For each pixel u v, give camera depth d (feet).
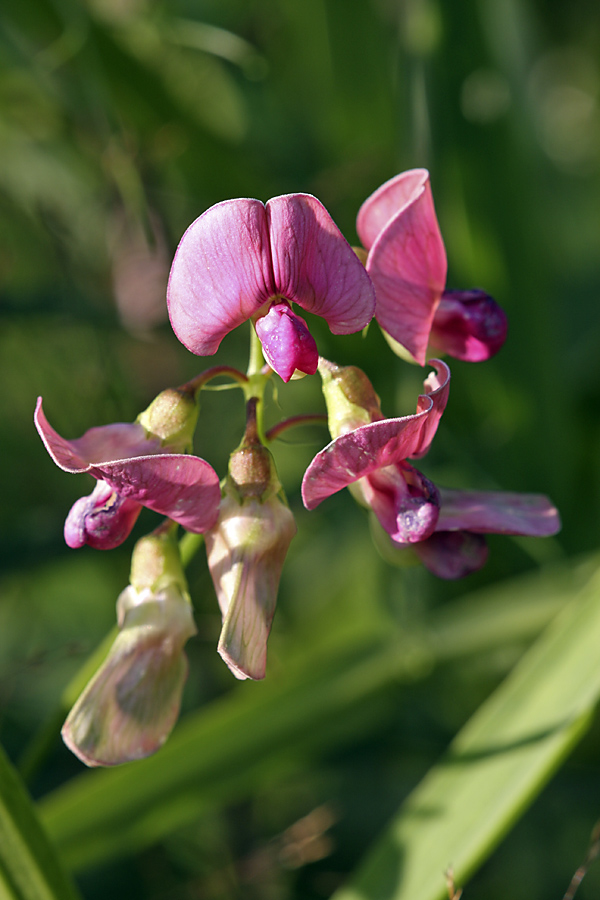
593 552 1.05
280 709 0.94
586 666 0.88
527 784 0.86
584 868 0.84
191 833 1.01
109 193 1.07
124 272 1.07
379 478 0.82
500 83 1.06
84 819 0.90
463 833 0.86
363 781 1.01
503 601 0.98
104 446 0.81
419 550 0.84
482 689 1.04
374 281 0.82
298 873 0.99
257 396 0.83
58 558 1.00
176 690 0.82
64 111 1.06
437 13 1.04
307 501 0.80
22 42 1.05
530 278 1.07
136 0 1.05
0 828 0.81
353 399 0.82
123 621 0.82
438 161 1.05
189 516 0.80
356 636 1.03
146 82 1.05
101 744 0.81
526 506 0.85
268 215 0.77
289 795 1.03
